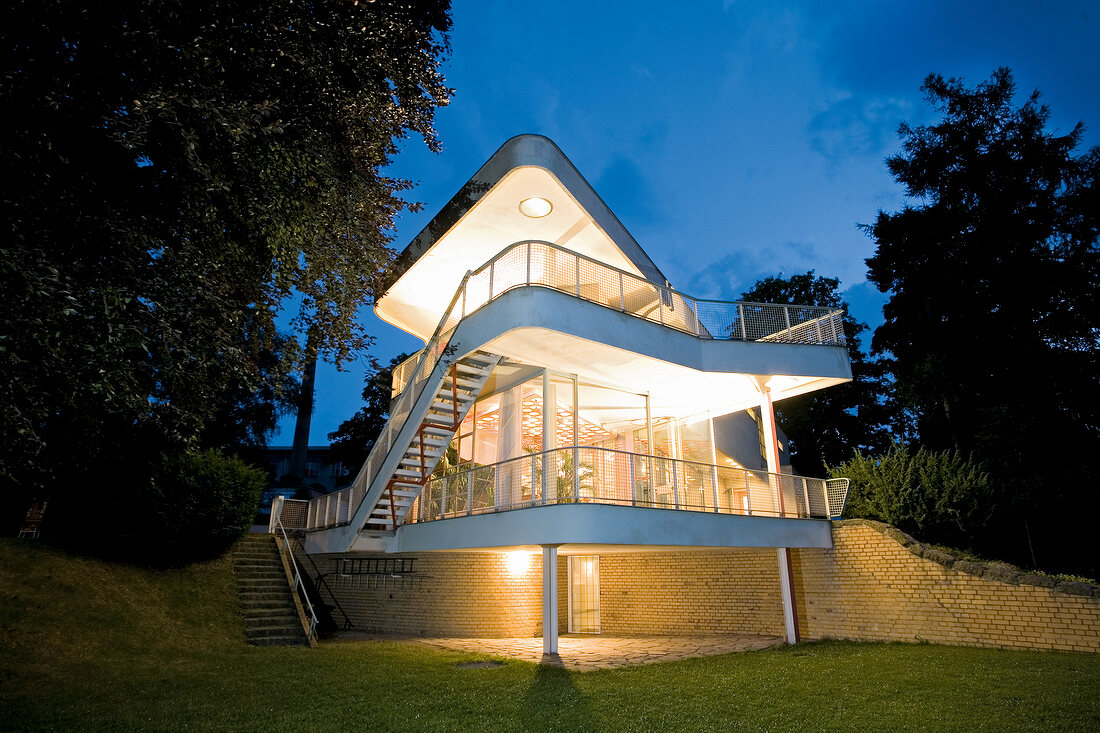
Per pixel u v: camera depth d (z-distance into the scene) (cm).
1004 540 1410
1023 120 2070
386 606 1442
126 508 1284
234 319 598
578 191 1234
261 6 562
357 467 3034
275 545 1452
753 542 1142
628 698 705
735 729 583
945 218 2036
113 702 676
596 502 951
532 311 990
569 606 1525
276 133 609
